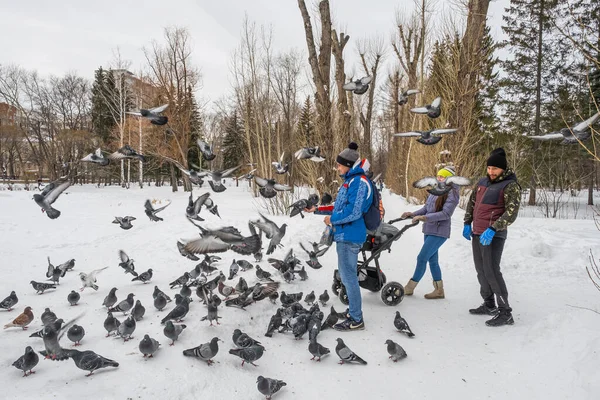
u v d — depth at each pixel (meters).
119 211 19.02
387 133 45.41
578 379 3.41
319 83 16.22
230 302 5.27
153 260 8.48
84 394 3.11
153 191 39.34
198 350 3.81
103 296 6.00
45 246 9.82
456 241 9.51
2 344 4.14
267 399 3.40
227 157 55.19
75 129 47.81
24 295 6.02
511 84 28.38
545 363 3.84
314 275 7.55
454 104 15.20
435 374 3.87
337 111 18.39
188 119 33.88
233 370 3.82
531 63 27.77
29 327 4.70
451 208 5.75
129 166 46.19
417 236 11.55
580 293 6.10
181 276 6.92
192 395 3.31
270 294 5.30
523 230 10.46
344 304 6.00
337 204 4.89
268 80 26.94
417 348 4.44
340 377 3.83
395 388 3.63
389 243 5.87
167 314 5.15
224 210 18.88
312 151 7.12
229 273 6.97
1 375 3.49
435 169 15.30
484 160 18.34
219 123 56.06
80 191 37.16
